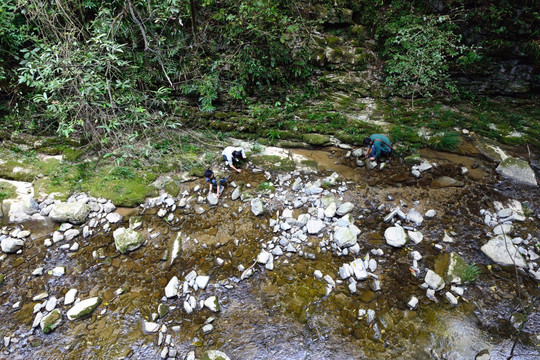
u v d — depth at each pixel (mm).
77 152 6340
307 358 3648
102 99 5957
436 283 4246
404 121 7184
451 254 4633
